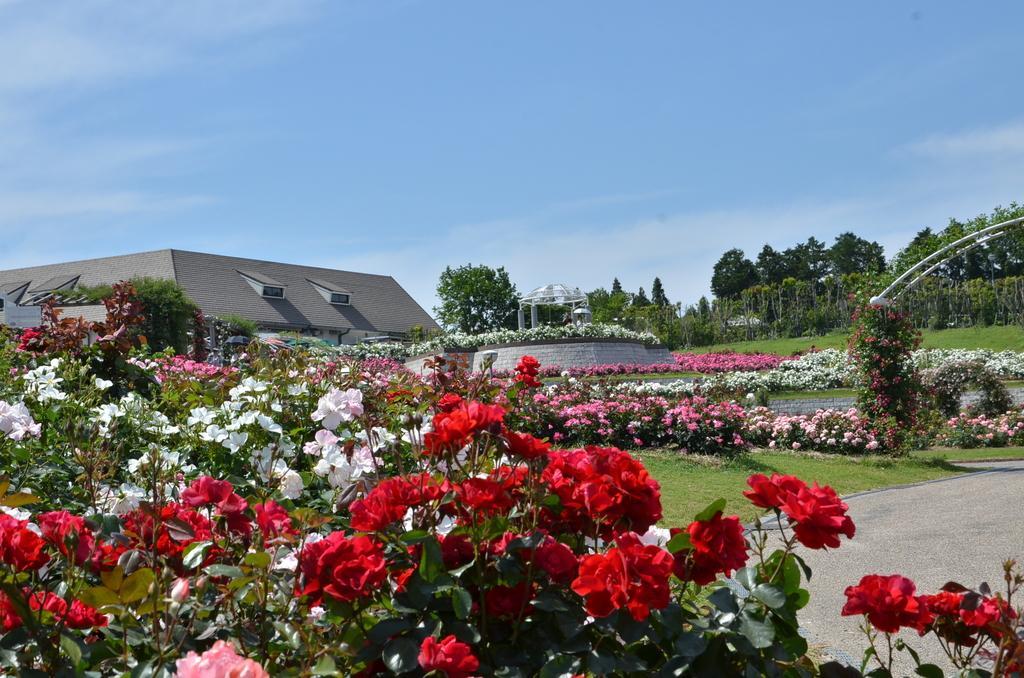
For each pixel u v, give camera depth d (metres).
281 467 3.25
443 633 1.92
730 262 88.44
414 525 2.20
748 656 1.91
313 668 1.68
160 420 4.73
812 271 89.75
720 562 2.01
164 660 1.71
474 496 2.02
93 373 6.98
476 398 5.91
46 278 51.97
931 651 4.34
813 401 21.53
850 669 2.18
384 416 5.40
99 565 2.06
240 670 1.26
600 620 1.88
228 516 2.19
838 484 10.71
